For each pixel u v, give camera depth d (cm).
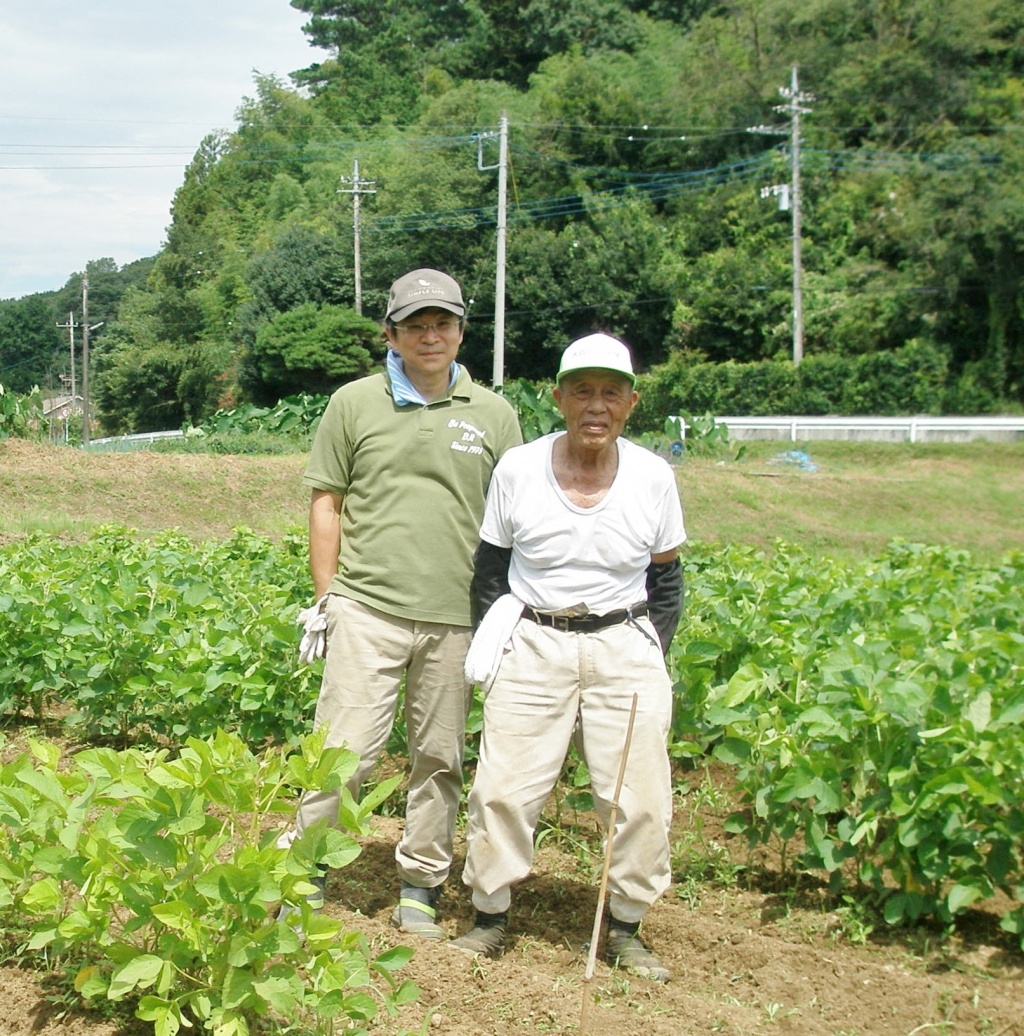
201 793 341
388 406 442
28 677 716
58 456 2009
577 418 409
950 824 442
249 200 8425
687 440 2791
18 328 10069
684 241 5772
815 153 5641
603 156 6191
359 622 440
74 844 360
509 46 8025
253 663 615
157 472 2006
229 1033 334
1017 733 454
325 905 473
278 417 2917
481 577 438
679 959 447
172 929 340
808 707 508
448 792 458
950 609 731
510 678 425
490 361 5500
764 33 6344
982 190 4709
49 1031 364
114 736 711
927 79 5688
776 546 1088
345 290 5678
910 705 459
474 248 5534
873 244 5478
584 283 5253
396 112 8281
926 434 3450
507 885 431
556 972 430
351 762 358
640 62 7144
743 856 541
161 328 6819
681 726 553
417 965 413
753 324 5259
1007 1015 404
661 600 445
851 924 466
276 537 1806
